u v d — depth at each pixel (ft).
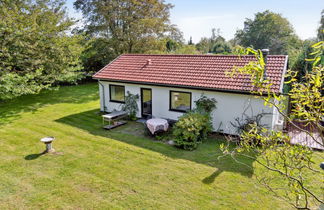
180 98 39.50
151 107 42.93
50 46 52.11
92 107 53.72
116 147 31.09
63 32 57.36
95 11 82.48
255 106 32.65
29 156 27.96
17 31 44.47
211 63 41.06
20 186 21.67
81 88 79.20
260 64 9.04
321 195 19.84
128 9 84.02
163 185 22.08
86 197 20.16
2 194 20.44
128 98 44.34
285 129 35.68
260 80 9.62
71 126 39.93
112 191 21.06
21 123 41.11
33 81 47.75
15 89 42.14
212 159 27.61
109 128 38.40
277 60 36.35
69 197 20.13
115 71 47.62
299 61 47.26
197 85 36.09
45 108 52.21
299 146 9.89
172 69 42.65
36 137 34.42
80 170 24.77
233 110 34.55
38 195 20.35
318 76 9.03
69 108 52.54
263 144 10.92
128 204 19.29
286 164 10.09
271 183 22.13
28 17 49.32
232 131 35.14
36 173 24.03
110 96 47.85
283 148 10.16
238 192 20.94
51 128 38.68
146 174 24.08
